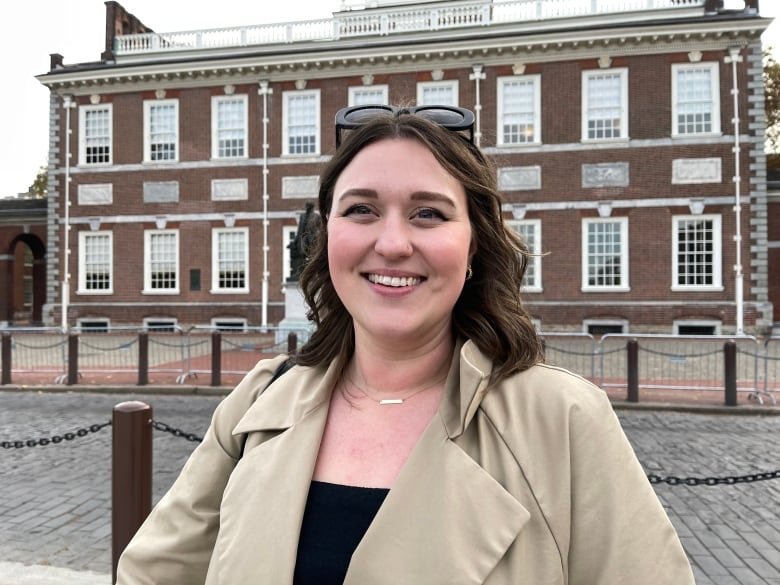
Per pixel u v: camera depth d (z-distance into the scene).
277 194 24.53
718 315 21.23
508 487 1.17
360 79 24.02
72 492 5.87
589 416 1.23
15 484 6.11
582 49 22.19
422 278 1.37
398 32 24.95
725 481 4.64
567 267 22.39
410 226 1.37
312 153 24.38
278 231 24.53
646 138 21.88
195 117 25.12
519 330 1.42
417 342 1.42
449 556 1.10
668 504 5.54
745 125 21.28
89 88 25.66
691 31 21.02
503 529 1.12
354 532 1.22
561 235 22.47
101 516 5.25
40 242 31.30
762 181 21.09
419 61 23.42
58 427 8.60
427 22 25.73
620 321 21.95
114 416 3.35
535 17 24.02
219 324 24.80
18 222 29.81
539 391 1.29
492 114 23.00
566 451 1.20
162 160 25.33
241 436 1.62
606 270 22.27
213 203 24.95
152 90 25.36
